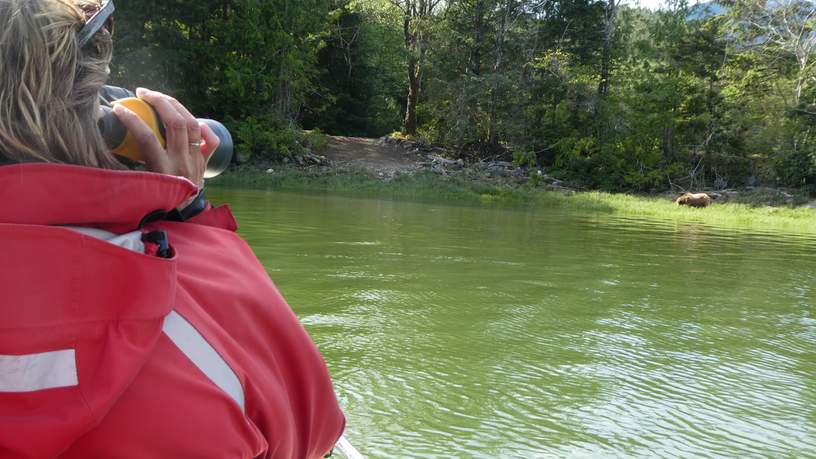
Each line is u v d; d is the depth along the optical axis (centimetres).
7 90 78
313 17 3384
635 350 576
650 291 846
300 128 3525
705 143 3550
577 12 3753
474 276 870
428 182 2962
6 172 73
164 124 97
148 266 75
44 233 70
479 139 3884
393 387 452
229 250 98
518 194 2850
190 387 79
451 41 3728
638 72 3750
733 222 2262
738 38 4056
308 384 98
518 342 576
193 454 79
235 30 3164
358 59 4372
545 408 431
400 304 689
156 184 81
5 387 71
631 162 3572
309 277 802
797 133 3569
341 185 2812
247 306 92
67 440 72
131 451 77
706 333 650
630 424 413
